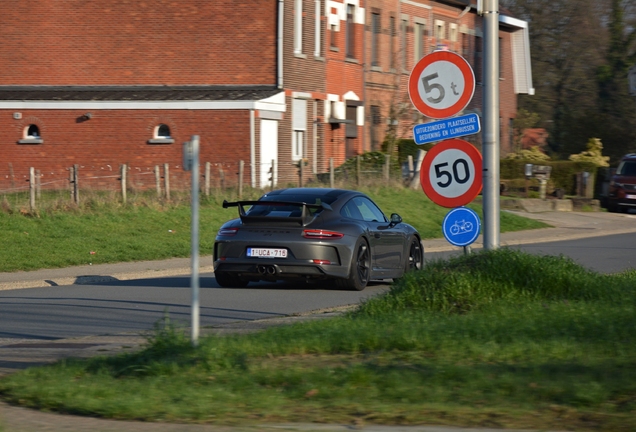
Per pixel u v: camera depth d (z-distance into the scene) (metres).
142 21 115.06
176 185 109.00
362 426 18.28
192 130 109.38
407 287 33.31
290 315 37.41
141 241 69.62
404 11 140.88
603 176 137.12
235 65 112.94
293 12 115.25
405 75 140.75
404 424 18.42
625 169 120.94
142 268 60.31
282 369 23.00
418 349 25.31
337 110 125.94
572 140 173.12
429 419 18.62
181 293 46.41
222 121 108.69
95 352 28.38
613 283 35.72
